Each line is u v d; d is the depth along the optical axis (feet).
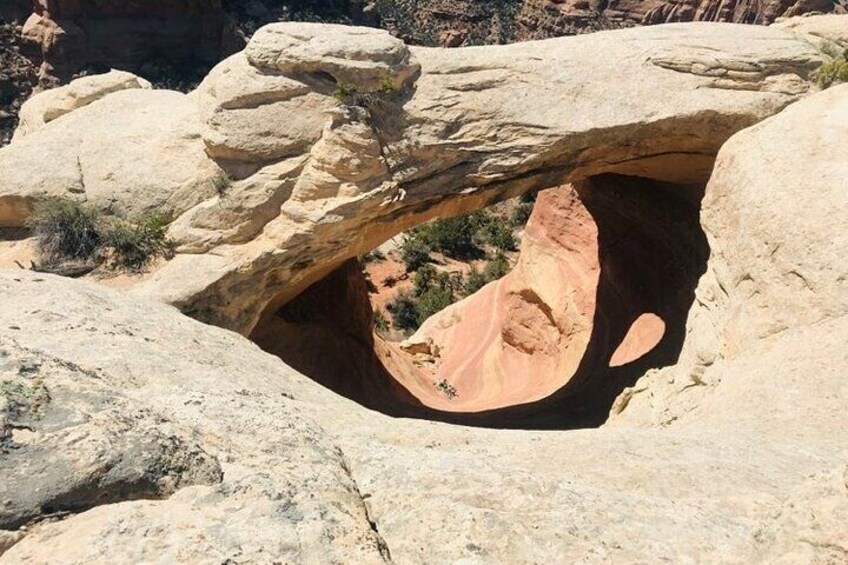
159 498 13.87
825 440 27.40
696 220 69.00
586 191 81.87
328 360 71.67
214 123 54.49
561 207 92.12
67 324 24.45
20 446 13.08
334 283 77.10
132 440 14.08
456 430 25.76
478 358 98.27
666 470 22.45
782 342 36.96
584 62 58.23
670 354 64.59
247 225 54.03
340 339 74.95
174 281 52.06
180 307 51.72
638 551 16.66
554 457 23.50
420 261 143.43
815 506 16.12
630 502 18.57
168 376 21.98
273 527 13.66
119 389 20.25
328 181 53.47
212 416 18.56
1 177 56.29
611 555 16.43
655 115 56.65
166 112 59.62
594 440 25.38
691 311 48.37
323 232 53.67
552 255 92.32
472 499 18.04
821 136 44.01
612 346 75.20
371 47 54.29
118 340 24.32
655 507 18.58
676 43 59.21
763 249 41.19
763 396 32.22
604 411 63.72
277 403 21.31
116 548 12.19
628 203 76.23
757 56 58.18
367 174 53.98
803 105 47.83
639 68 58.08
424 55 57.26
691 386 44.09
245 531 13.34
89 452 13.37
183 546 12.46
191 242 53.83
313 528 13.97
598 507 18.02
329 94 54.70
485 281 136.87
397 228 57.88
